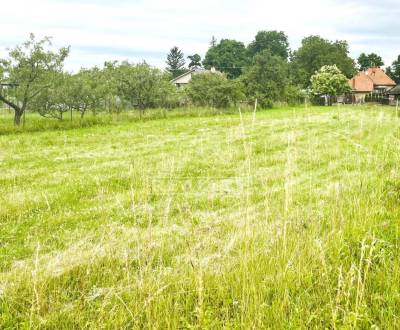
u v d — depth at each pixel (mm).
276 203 7156
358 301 3631
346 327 3143
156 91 36281
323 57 98500
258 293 3881
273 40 121312
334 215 5605
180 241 5594
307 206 6734
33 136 22141
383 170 8156
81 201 8414
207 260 4668
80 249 5574
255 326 3396
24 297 4258
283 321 3492
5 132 24250
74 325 3725
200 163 12086
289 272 4156
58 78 28875
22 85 27109
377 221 5605
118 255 5254
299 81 82062
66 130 25766
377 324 3377
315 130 19453
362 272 4121
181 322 3674
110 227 6488
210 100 44375
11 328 3699
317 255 4422
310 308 3697
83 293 4172
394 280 3945
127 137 20844
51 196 8781
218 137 19516
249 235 4555
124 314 3748
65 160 13930
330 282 4027
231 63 118062
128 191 9102
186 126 26438
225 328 3400
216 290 4105
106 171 11539
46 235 6414
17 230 6668
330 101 67188
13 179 10797
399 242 4918
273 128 22938
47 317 3871
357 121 22203
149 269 4156
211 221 6586
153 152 15172
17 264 5273
